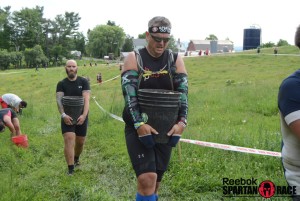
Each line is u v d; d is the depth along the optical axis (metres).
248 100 13.95
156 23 3.76
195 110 12.65
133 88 3.77
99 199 5.15
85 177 6.34
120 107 13.67
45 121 13.16
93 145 8.75
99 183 6.01
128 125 3.96
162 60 3.93
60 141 9.30
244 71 37.88
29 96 30.66
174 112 3.72
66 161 7.14
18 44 123.81
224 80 30.44
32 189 5.58
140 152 3.82
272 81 22.20
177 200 5.12
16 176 6.41
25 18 122.06
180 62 4.00
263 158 6.19
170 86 3.94
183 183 5.53
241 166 5.96
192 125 10.14
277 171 5.67
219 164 6.11
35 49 106.94
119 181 6.09
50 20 125.19
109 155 7.62
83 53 148.12
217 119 10.73
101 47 135.00
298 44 2.93
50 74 54.94
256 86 18.23
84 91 6.89
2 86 46.25
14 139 8.44
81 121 6.68
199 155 6.71
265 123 9.76
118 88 30.59
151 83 3.88
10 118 8.58
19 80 50.97
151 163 3.81
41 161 7.55
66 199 5.30
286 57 47.12
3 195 5.13
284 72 33.34
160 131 3.71
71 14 126.31
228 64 45.41
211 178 5.54
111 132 9.79
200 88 23.39
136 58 3.89
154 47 3.83
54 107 17.44
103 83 37.00
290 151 2.92
